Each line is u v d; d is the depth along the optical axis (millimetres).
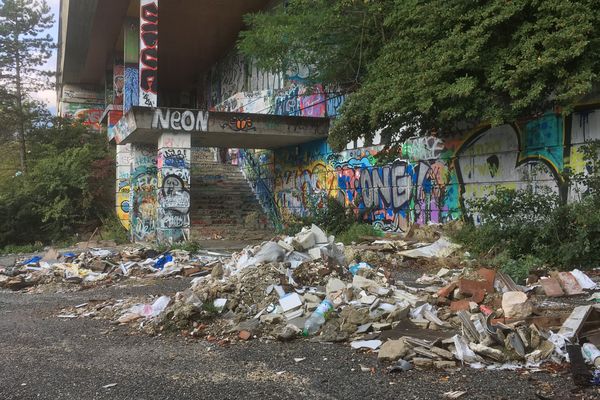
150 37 20203
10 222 21297
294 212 20531
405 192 14961
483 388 4344
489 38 10328
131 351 5871
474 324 5375
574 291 7562
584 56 9125
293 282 7547
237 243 18078
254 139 18734
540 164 10977
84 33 29453
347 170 17375
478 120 12258
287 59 17516
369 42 15086
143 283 10523
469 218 12766
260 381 4738
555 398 4102
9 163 31422
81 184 22484
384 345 5254
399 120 12469
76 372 5188
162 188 16344
